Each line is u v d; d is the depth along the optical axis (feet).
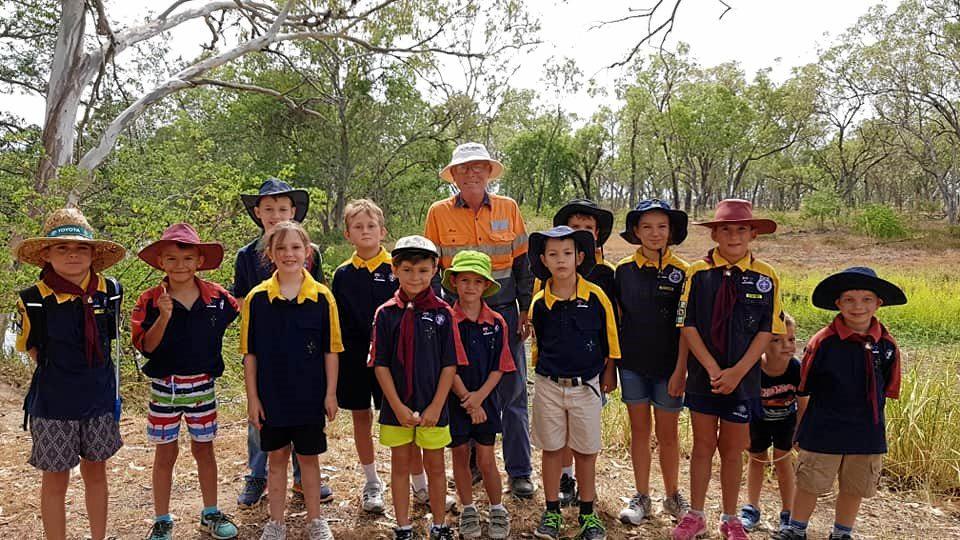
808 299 51.34
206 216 33.68
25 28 50.03
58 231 10.87
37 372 11.14
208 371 12.48
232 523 12.82
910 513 15.30
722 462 12.85
